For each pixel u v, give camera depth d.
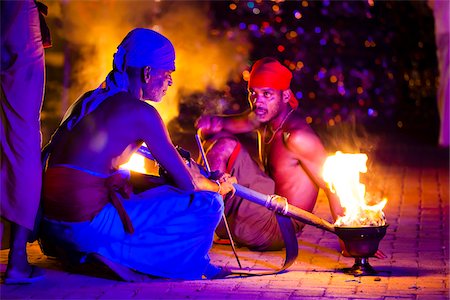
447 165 12.15
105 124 5.80
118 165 5.91
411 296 5.58
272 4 17.50
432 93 17.98
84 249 5.91
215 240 7.29
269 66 6.75
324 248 7.13
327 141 14.70
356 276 6.15
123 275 5.91
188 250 6.03
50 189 5.84
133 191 6.25
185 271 6.05
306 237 7.57
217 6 17.31
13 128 5.69
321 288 5.80
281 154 6.87
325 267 6.46
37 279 5.93
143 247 5.96
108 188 5.86
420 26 17.67
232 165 6.84
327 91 17.33
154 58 5.93
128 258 5.94
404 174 11.38
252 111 6.89
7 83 5.67
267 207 6.23
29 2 5.70
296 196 6.93
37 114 5.78
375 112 17.23
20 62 5.66
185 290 5.73
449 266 6.46
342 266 6.48
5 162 5.73
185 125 14.84
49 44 6.07
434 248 7.09
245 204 6.84
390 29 17.77
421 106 17.86
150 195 6.02
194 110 15.26
